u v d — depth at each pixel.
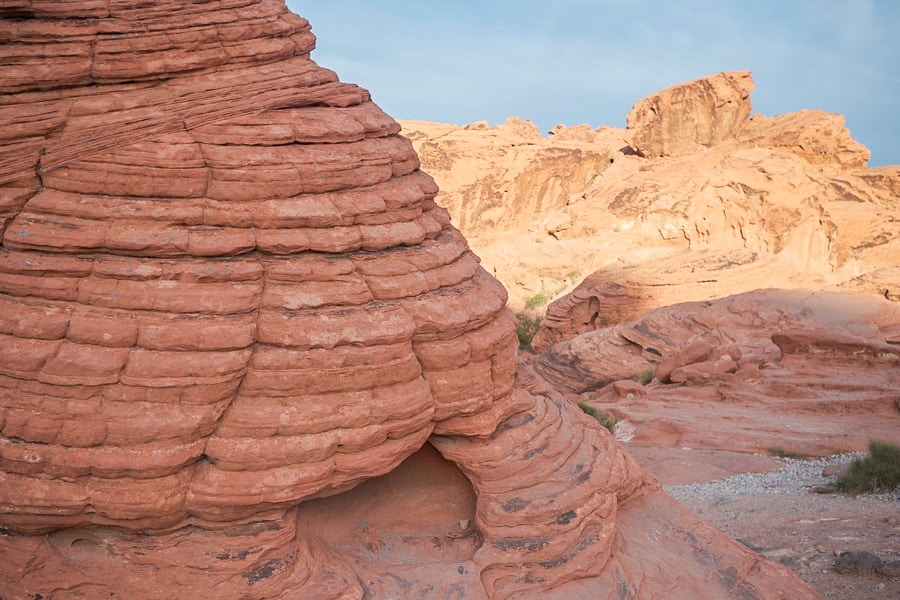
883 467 17.41
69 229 8.20
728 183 53.53
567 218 59.41
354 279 8.80
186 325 8.08
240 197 8.62
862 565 11.80
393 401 8.63
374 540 9.67
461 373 9.23
